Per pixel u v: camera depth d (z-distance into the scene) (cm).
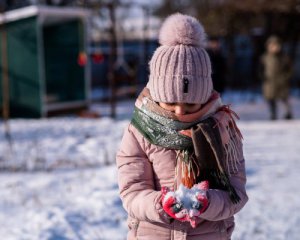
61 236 454
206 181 209
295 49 2027
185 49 218
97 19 2039
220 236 224
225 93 1955
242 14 1911
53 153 831
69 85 1492
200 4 2127
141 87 2000
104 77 2144
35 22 1324
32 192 598
